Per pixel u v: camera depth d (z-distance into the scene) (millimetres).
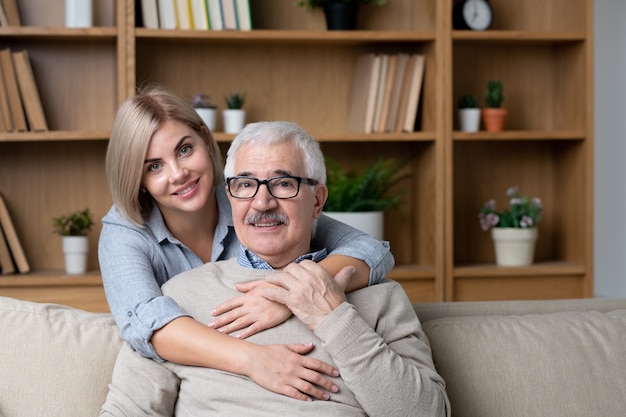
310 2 3521
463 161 3838
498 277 3547
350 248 1731
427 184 3576
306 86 3711
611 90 4418
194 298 1646
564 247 3797
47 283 3299
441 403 1520
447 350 1708
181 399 1580
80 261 3439
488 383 1675
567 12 3771
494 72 3814
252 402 1502
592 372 1704
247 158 1636
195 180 1865
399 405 1475
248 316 1562
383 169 3619
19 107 3346
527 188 3885
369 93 3502
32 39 3475
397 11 3688
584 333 1763
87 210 3502
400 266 3656
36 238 3613
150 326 1567
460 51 3781
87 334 1681
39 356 1637
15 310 1694
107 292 1729
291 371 1491
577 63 3633
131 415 1544
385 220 3789
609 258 4469
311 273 1551
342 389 1518
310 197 1674
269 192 1623
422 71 3541
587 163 3578
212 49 3648
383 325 1600
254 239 1646
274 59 3688
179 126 1850
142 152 1806
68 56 3568
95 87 3592
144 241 1872
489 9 3557
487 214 3691
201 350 1523
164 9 3342
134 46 3283
